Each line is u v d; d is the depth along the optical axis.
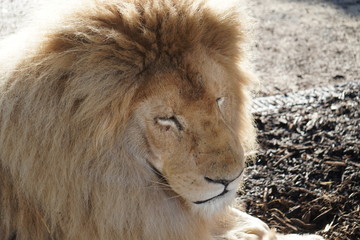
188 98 4.29
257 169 7.38
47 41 4.30
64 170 4.36
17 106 4.28
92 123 4.25
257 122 8.36
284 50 11.27
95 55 4.16
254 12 13.04
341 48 11.44
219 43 4.67
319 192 6.97
